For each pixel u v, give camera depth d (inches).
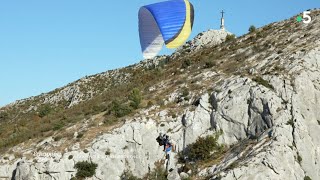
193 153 2417.6
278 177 2121.1
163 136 2191.2
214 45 3818.9
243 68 2856.8
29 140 2802.7
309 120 2380.7
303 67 2568.9
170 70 3503.9
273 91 2465.6
